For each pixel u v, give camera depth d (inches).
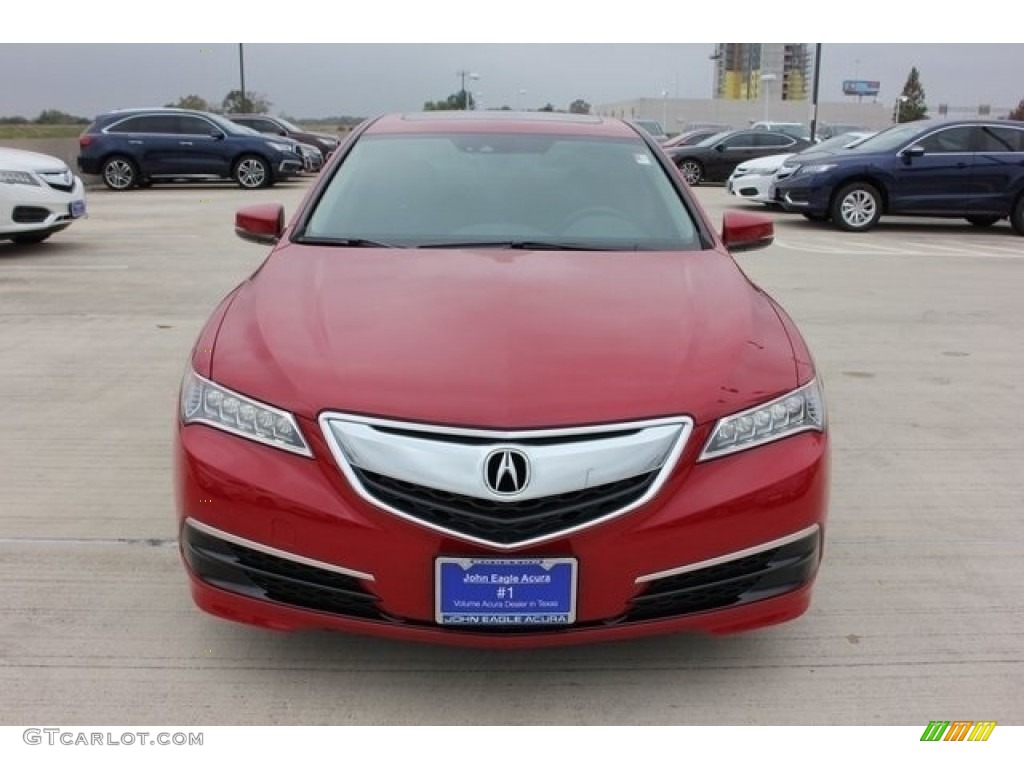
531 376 93.5
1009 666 107.0
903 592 122.8
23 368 218.1
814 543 97.7
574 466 88.2
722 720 97.0
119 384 206.5
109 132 743.1
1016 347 252.1
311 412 91.4
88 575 122.9
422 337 100.3
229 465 92.7
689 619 93.4
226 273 343.0
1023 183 502.3
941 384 217.0
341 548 89.7
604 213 141.0
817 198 514.9
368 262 123.0
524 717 96.9
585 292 113.7
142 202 636.1
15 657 104.6
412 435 89.1
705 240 138.2
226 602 95.3
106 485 152.3
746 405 95.2
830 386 214.2
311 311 107.3
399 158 150.6
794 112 2915.8
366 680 102.0
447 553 88.3
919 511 147.9
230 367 98.5
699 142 911.0
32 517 140.1
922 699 100.9
